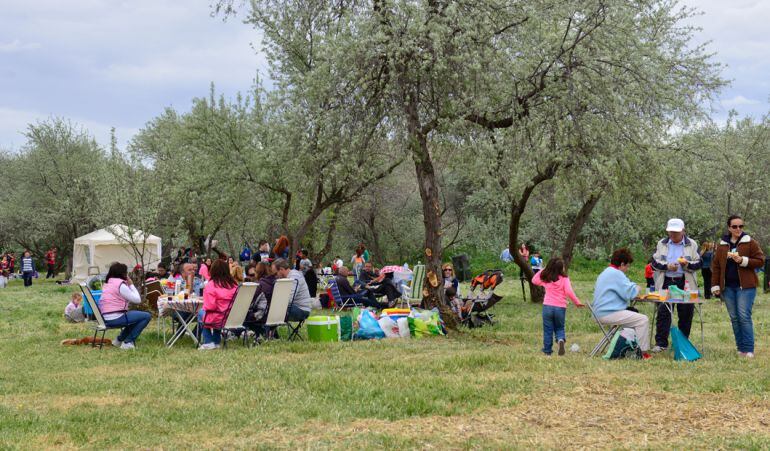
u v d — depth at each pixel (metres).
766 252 30.44
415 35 12.16
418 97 13.06
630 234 30.38
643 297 10.14
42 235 41.97
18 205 42.78
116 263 11.82
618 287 10.10
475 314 14.82
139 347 11.75
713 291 10.12
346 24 12.76
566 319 15.39
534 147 13.36
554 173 15.99
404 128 13.04
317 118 12.84
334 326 12.12
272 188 24.09
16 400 7.63
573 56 12.75
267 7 16.23
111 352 11.20
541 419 6.39
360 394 7.49
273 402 7.23
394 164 19.95
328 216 29.09
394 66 12.30
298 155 13.77
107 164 18.73
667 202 18.64
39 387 8.30
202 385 8.20
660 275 10.68
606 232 35.34
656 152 15.03
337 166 12.97
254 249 39.44
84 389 8.13
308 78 12.80
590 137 13.09
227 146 24.73
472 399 7.21
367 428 6.20
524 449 5.43
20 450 5.63
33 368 9.83
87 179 40.34
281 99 14.01
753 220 26.70
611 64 12.62
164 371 9.37
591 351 10.68
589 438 5.75
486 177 13.88
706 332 13.09
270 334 12.34
